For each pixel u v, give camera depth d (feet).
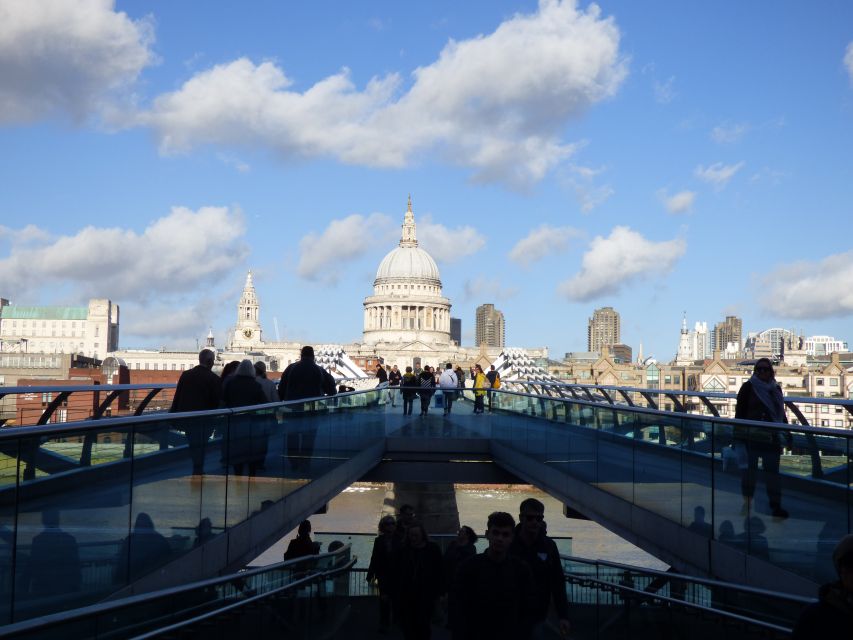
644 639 42.65
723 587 34.58
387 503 218.79
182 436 41.68
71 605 32.01
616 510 62.64
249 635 40.11
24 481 29.63
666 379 577.84
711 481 48.08
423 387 123.54
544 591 33.99
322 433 70.64
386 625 58.03
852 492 35.40
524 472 88.99
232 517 48.49
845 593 20.17
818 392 408.26
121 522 35.76
